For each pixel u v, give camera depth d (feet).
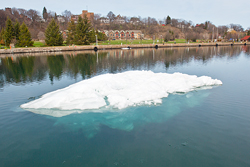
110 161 25.43
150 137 31.12
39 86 67.56
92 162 25.31
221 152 26.81
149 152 27.17
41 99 48.01
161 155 26.43
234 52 202.69
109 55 185.47
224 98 49.55
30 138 31.60
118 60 144.05
